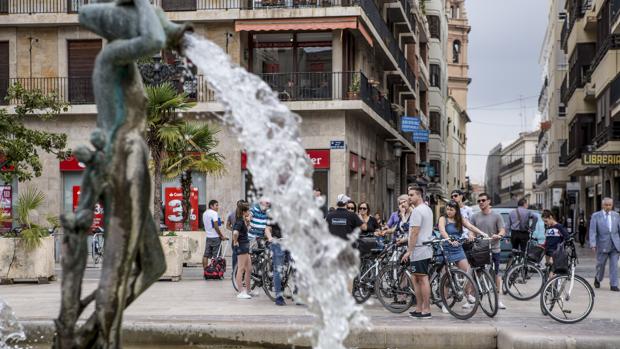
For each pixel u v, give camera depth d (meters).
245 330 10.03
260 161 5.94
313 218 6.16
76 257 5.46
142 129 5.66
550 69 72.75
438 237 13.34
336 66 30.33
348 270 6.33
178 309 12.49
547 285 11.82
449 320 11.62
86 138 30.00
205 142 23.03
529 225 17.91
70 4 30.55
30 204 18.44
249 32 30.62
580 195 53.91
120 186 5.50
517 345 9.31
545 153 84.75
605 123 36.22
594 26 41.66
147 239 5.76
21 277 17.62
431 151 65.44
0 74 30.78
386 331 9.96
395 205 45.12
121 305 5.54
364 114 30.92
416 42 49.78
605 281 19.38
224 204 29.30
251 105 5.85
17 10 30.48
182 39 5.73
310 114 29.83
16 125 21.69
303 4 30.16
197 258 24.08
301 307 12.91
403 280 12.80
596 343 9.24
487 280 12.16
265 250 14.45
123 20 5.54
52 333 10.22
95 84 5.59
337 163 29.66
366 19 30.17
